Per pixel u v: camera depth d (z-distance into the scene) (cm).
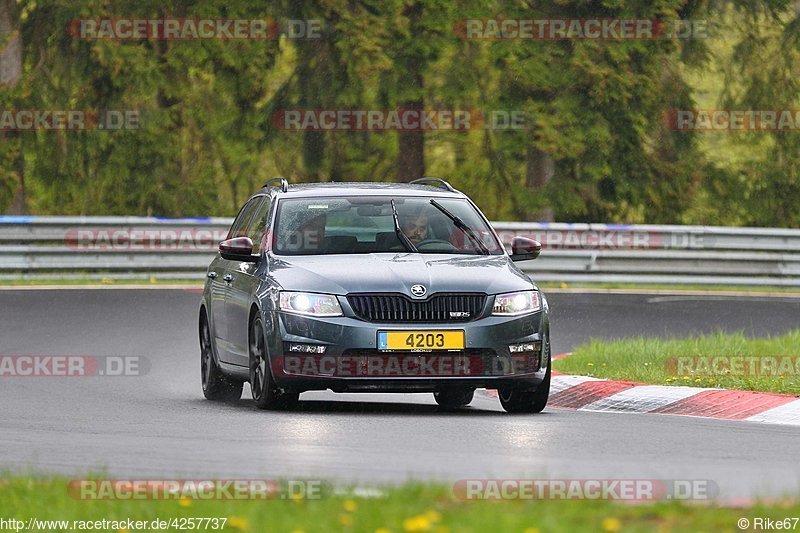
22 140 11781
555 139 11394
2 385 5028
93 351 6050
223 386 4700
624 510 2241
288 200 4478
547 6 11444
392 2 11388
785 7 12188
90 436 3475
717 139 13700
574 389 4769
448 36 11369
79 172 11975
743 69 12356
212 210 12350
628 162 11762
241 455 3081
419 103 12075
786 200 12694
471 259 4250
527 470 2853
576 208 11681
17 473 2778
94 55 11512
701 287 9644
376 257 4200
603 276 9525
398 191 4538
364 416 3966
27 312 7244
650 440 3441
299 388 4000
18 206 11912
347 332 3953
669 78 11719
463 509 2253
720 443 3397
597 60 11381
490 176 12938
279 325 4016
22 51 11875
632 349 5472
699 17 11731
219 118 12262
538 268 9450
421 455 3089
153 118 11919
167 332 6694
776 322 7619
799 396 4322
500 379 4012
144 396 4738
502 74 11406
